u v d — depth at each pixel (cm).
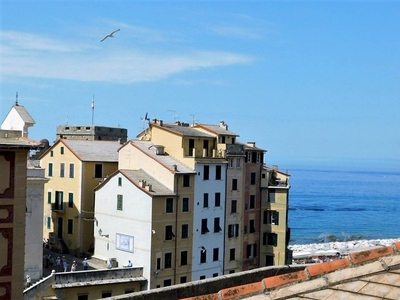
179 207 6725
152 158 6912
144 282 6269
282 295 943
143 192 6469
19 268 2433
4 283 2397
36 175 5666
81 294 5597
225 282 1666
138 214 6538
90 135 9156
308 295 920
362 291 891
